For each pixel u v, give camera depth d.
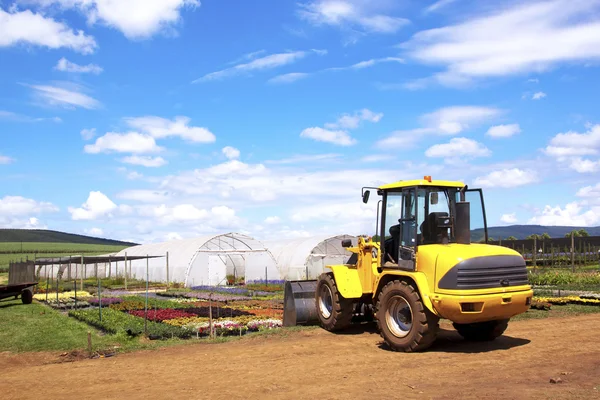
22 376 10.31
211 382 9.09
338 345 12.13
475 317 10.41
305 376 9.23
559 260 44.16
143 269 39.81
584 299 20.02
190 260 35.94
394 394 7.86
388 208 12.62
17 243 123.12
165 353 12.05
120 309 21.72
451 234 11.78
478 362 9.89
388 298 11.53
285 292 15.77
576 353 10.51
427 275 10.90
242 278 40.75
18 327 17.19
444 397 7.59
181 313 19.39
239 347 12.38
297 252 37.88
